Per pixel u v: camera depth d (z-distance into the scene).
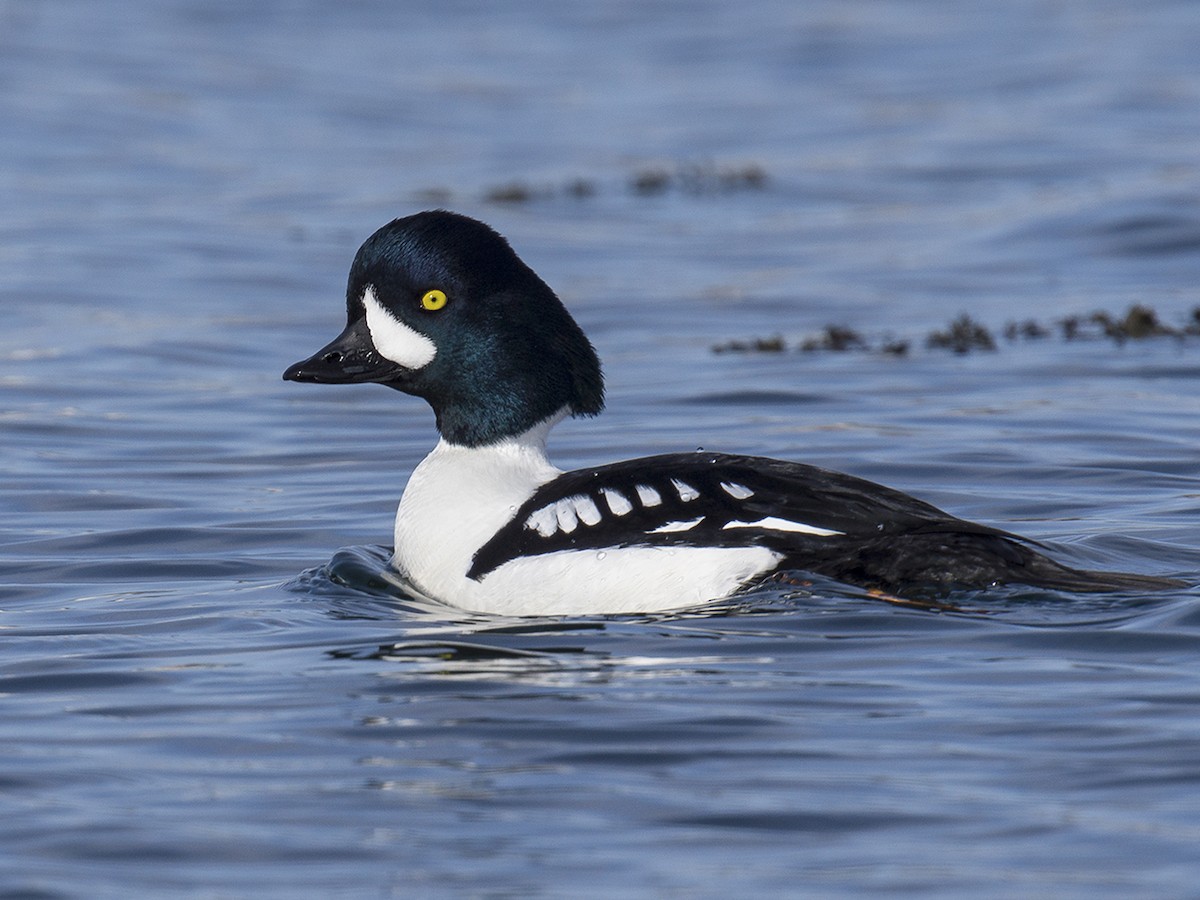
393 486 14.52
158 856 7.11
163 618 10.72
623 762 7.99
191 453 15.74
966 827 7.22
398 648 9.90
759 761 7.93
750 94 42.66
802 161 34.66
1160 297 22.52
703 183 32.66
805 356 19.81
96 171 33.41
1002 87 41.72
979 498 13.59
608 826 7.33
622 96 43.03
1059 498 13.53
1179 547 11.87
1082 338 20.28
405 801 7.62
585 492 10.91
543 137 38.38
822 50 47.81
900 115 39.03
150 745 8.32
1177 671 8.91
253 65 45.91
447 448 11.74
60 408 17.47
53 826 7.38
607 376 18.95
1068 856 6.94
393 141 37.94
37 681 9.38
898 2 54.59
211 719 8.68
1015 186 30.72
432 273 11.62
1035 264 25.06
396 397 18.28
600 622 10.23
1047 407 16.88
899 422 16.41
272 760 8.11
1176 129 35.16
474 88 44.06
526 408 11.60
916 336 20.67
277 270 25.09
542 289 11.75
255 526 13.24
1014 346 20.02
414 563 11.32
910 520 10.27
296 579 11.68
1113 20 50.00
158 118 38.97
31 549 12.63
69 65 44.16
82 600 11.24
